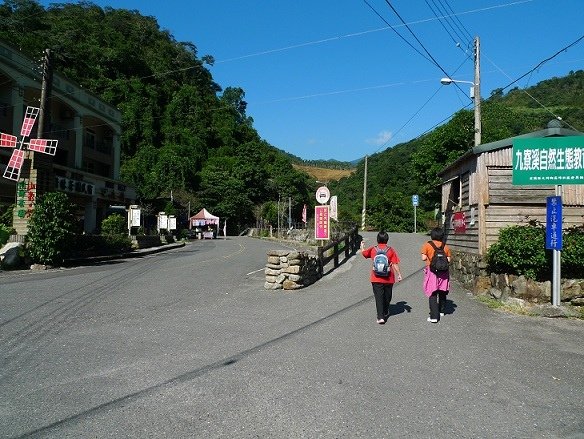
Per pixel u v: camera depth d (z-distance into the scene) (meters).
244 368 5.54
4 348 6.21
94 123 42.41
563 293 8.88
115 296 10.55
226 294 11.02
